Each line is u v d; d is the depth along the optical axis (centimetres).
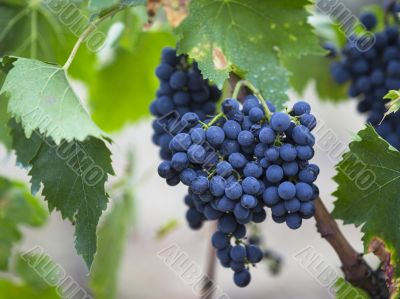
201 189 53
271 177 53
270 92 62
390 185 58
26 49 82
